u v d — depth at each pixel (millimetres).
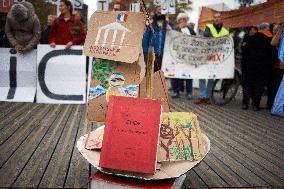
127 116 2576
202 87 7930
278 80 7457
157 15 7398
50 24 7555
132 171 2455
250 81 7363
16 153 3605
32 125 4879
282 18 8180
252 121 6137
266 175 3338
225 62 7664
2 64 6789
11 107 6250
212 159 3756
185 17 8641
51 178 2994
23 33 6719
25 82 6867
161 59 7613
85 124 5062
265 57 7191
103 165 2465
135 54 2740
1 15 8602
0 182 2859
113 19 2850
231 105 8133
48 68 6867
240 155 3959
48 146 3896
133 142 2504
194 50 7703
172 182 2520
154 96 3129
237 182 3123
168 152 2676
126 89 2854
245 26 10148
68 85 6922
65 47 6887
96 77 2898
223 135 4918
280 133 5254
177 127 2801
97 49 2820
